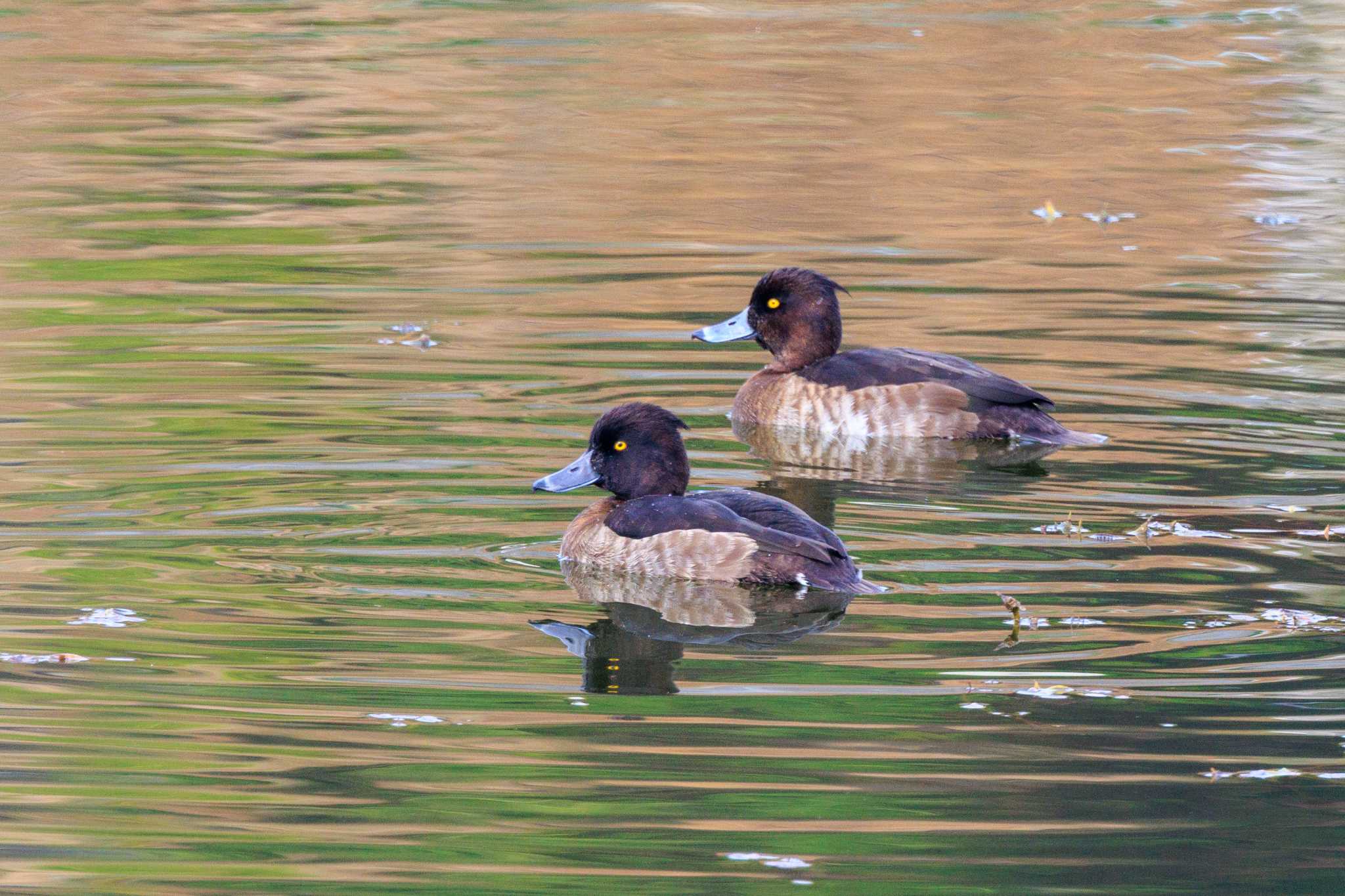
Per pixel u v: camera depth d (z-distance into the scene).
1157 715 9.65
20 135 26.72
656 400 16.62
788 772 9.02
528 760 9.15
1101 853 8.24
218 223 22.66
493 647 10.65
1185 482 13.92
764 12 35.66
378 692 9.93
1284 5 36.19
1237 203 23.91
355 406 15.65
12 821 8.45
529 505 13.32
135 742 9.24
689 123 28.14
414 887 7.97
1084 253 21.55
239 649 10.47
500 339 18.09
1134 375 16.92
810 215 23.44
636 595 11.60
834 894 7.86
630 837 8.39
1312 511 13.12
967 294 19.84
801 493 13.91
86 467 13.76
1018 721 9.57
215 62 31.42
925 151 26.67
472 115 28.45
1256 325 18.55
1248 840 8.31
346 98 29.31
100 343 17.50
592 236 22.30
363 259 21.08
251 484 13.48
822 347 17.02
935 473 14.55
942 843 8.31
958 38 33.56
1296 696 9.84
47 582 11.45
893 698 9.89
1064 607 11.18
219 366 16.81
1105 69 31.45
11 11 34.53
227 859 8.20
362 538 12.50
